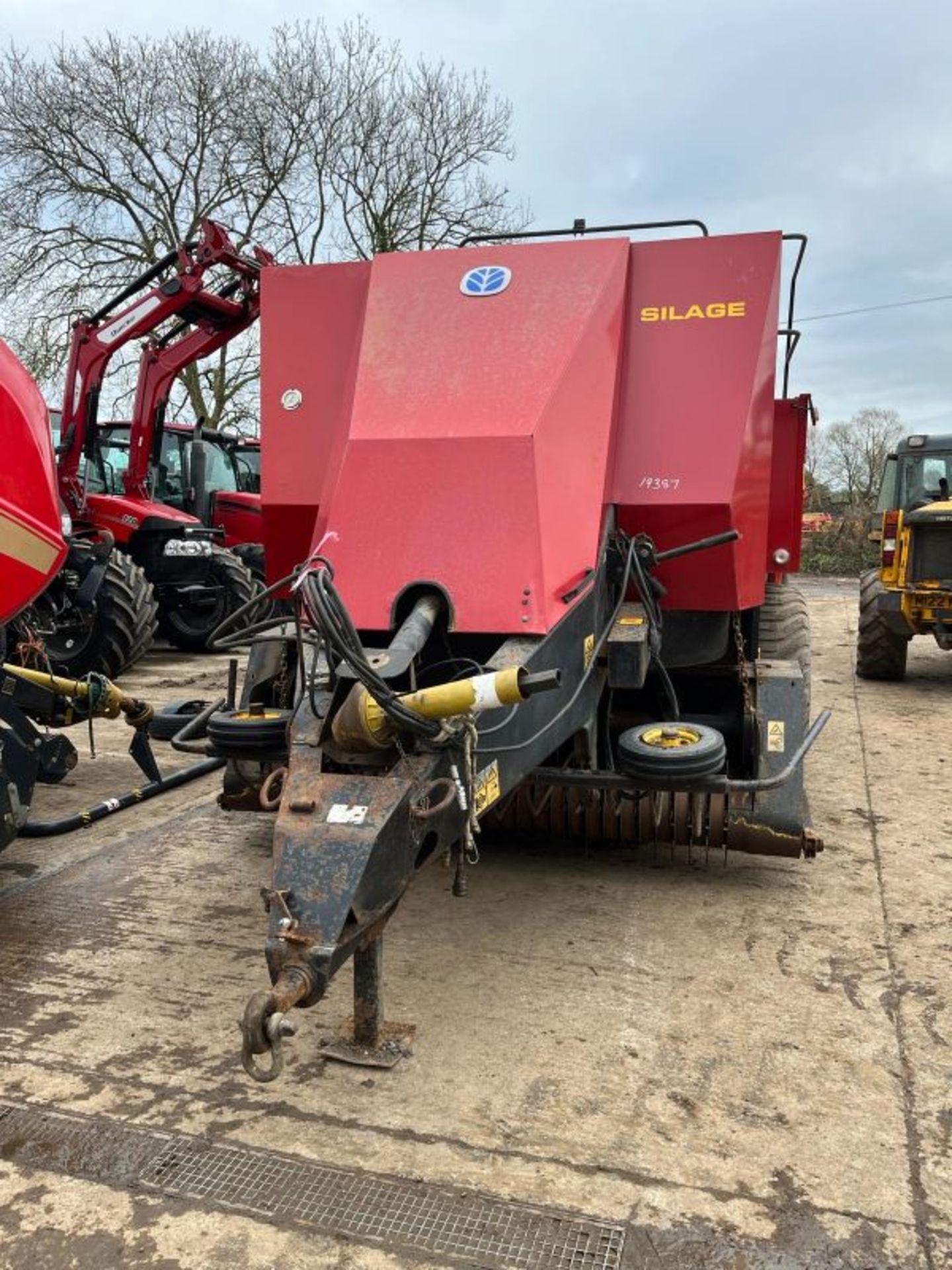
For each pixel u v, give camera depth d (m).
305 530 3.97
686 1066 2.78
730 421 3.58
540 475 3.17
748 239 3.66
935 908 3.88
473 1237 2.15
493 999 3.13
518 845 4.51
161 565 9.95
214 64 19.64
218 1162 2.37
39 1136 2.46
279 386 3.94
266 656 3.93
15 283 19.75
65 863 4.30
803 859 4.38
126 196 19.75
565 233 4.24
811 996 3.17
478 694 2.35
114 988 3.19
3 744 3.76
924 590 8.88
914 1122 2.55
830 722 7.54
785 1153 2.43
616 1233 2.16
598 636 3.45
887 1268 2.08
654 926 3.67
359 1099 2.61
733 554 3.67
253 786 4.00
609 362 3.55
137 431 9.75
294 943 2.17
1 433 3.18
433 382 3.43
